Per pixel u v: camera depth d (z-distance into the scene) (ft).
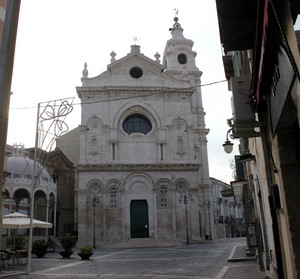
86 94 167.12
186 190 159.12
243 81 30.37
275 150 23.36
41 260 90.99
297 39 12.65
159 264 74.23
